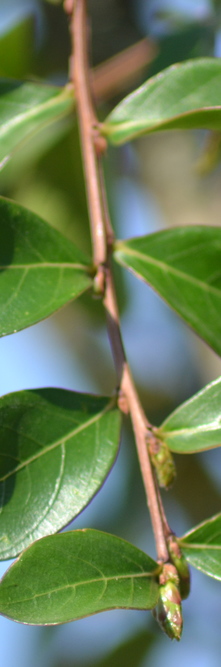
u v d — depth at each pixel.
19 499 0.34
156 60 0.53
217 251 0.38
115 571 0.33
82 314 0.57
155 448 0.35
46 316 0.35
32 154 0.53
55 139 0.53
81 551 0.33
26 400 0.35
